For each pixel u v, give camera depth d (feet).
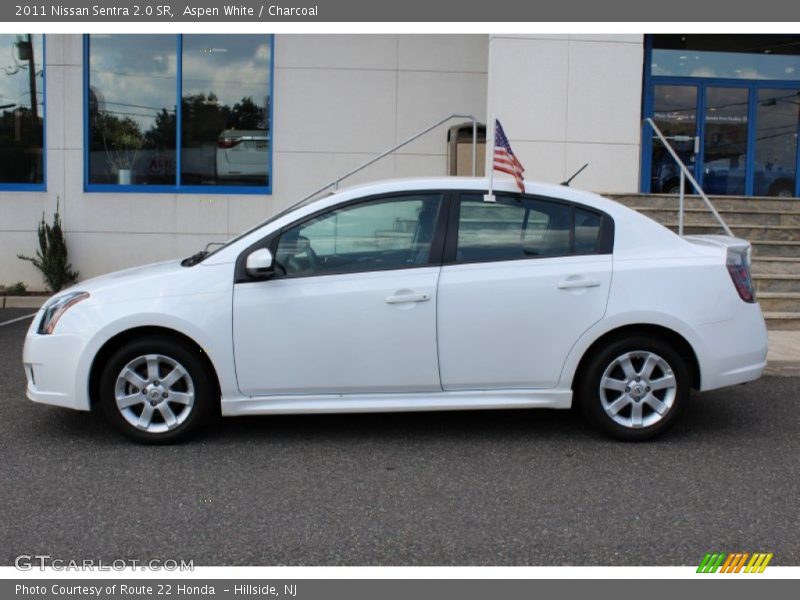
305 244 16.67
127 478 15.05
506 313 16.55
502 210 16.93
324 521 13.17
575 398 17.43
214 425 18.51
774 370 23.95
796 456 16.63
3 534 12.64
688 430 18.42
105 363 16.92
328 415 19.43
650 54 42.52
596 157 36.86
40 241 38.60
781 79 43.29
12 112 39.50
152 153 40.04
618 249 17.01
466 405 16.79
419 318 16.43
